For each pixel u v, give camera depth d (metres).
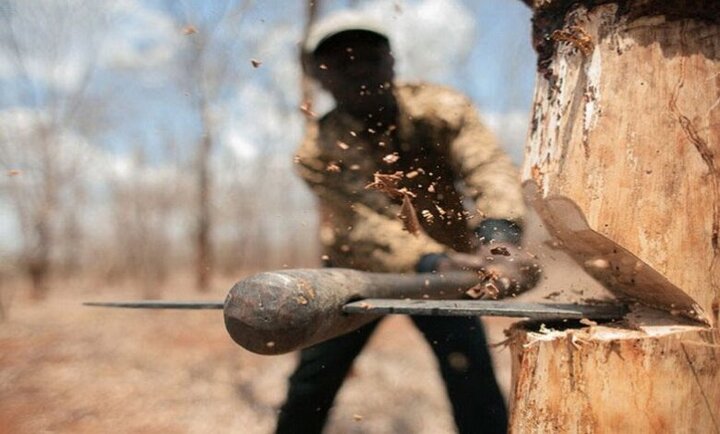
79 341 6.42
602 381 1.54
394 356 5.52
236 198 15.53
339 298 1.66
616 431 1.54
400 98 2.46
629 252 1.60
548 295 2.01
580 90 1.65
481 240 2.13
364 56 2.44
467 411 2.43
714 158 1.58
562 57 1.70
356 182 2.50
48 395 4.41
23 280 14.22
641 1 1.58
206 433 3.73
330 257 2.53
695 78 1.59
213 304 2.05
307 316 1.51
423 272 2.16
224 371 5.13
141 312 8.68
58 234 14.84
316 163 2.57
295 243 16.72
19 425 3.90
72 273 17.06
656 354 1.53
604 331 1.60
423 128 2.44
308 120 2.64
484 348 2.47
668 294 1.63
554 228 1.75
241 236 18.56
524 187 1.78
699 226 1.58
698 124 1.58
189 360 5.49
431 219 2.45
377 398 4.30
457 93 2.48
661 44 1.59
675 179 1.58
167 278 16.27
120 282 16.42
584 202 1.62
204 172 13.95
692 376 1.54
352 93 2.47
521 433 1.64
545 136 1.71
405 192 2.04
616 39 1.62
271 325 1.49
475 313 1.63
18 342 6.37
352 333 2.57
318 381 2.58
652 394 1.53
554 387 1.59
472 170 2.30
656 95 1.59
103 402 4.28
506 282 1.98
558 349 1.58
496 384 2.45
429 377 4.84
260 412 4.14
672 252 1.58
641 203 1.59
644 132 1.59
